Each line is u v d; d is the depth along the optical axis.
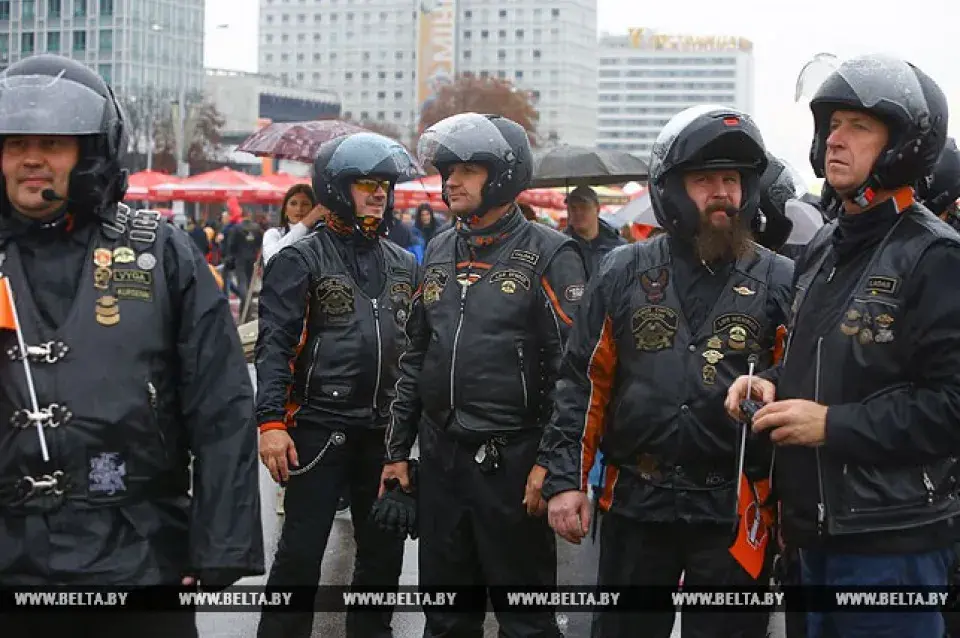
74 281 3.43
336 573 7.06
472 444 4.75
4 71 3.48
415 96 154.50
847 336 3.55
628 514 4.16
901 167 3.53
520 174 4.79
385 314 5.46
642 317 4.13
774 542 4.15
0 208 3.43
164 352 3.46
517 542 4.77
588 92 160.62
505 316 4.73
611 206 27.52
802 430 3.50
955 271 3.44
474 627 4.91
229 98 117.44
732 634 4.10
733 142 4.03
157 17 89.88
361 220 5.39
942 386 3.43
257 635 5.46
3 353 3.35
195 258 3.52
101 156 3.40
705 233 4.06
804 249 3.93
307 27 157.12
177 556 3.49
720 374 4.05
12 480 3.31
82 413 3.33
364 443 5.48
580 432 4.24
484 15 155.50
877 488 3.51
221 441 3.47
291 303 5.32
